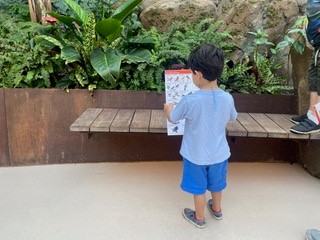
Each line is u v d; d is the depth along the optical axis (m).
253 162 2.57
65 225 1.67
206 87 1.46
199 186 1.57
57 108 2.40
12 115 2.37
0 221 1.69
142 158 2.52
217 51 1.40
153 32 2.82
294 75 2.63
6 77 2.42
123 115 2.21
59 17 2.56
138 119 2.11
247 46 3.03
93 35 2.44
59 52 2.54
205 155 1.50
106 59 2.38
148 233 1.62
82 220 1.72
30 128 2.40
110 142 2.47
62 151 2.46
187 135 1.55
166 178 2.24
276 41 3.19
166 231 1.64
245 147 2.54
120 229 1.65
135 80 2.47
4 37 2.67
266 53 3.12
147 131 1.92
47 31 2.74
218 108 1.45
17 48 2.53
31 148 2.43
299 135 1.89
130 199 1.94
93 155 2.49
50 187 2.08
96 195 1.98
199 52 1.40
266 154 2.56
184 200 1.95
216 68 1.38
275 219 1.76
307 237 1.57
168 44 2.72
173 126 1.83
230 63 2.86
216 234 1.62
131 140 2.48
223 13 3.30
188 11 3.16
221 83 2.62
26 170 2.35
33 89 2.36
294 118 2.14
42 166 2.42
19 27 2.77
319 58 1.95
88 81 2.46
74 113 2.43
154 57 2.51
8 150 2.41
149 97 2.48
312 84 2.06
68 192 2.02
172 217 1.76
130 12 2.74
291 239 1.60
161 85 2.49
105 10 3.14
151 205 1.88
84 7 3.22
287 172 2.40
